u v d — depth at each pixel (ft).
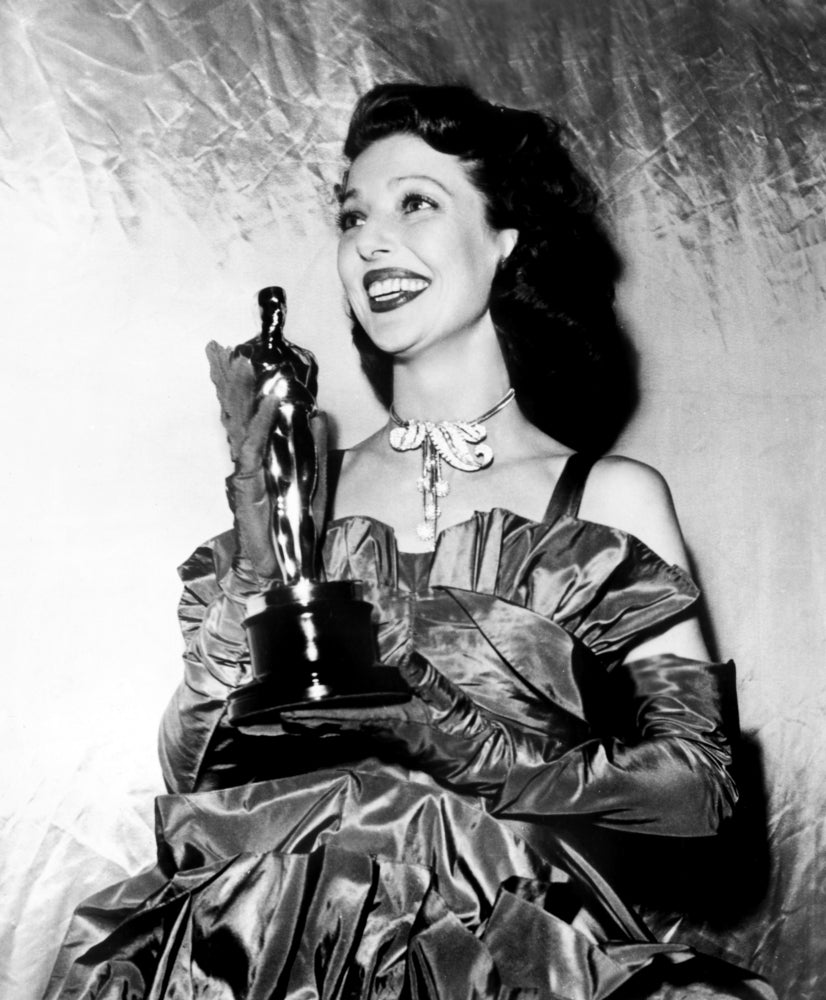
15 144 7.97
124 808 7.41
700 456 8.30
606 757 6.13
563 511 6.80
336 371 7.89
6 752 7.37
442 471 6.88
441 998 5.69
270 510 5.84
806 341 8.62
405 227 6.91
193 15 8.25
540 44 8.56
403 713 5.89
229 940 5.84
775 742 8.09
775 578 8.29
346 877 5.91
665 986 6.02
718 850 7.80
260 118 8.21
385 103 7.13
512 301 7.11
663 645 6.63
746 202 8.68
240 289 8.04
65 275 7.91
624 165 8.52
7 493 7.63
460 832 6.09
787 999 7.75
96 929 6.26
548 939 5.82
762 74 8.87
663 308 8.40
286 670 5.56
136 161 8.06
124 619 7.61
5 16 8.04
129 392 7.86
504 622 6.31
